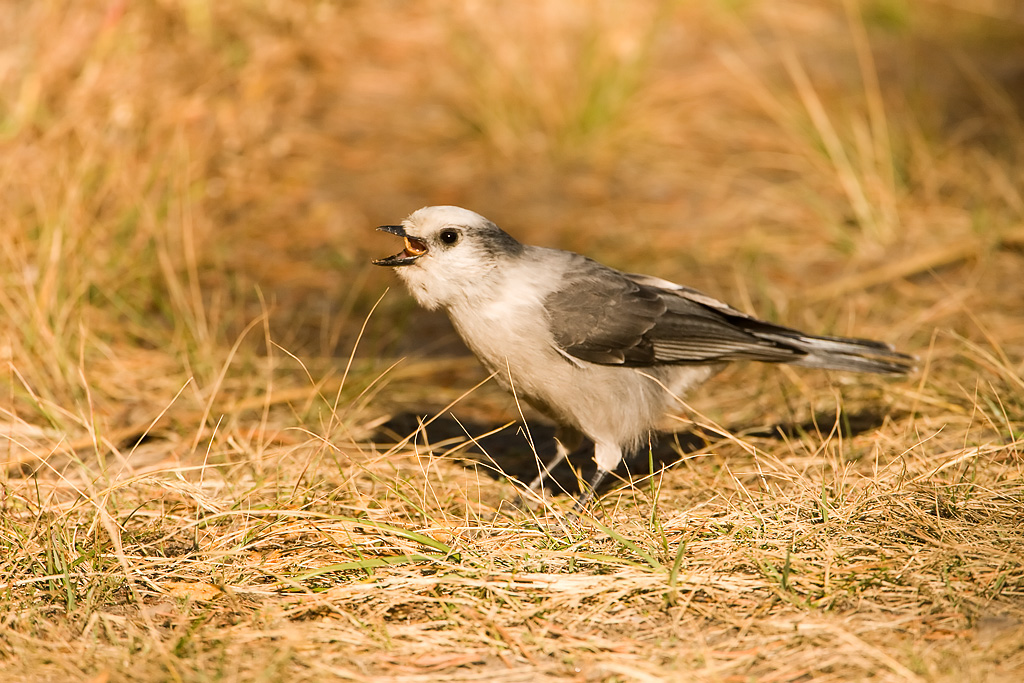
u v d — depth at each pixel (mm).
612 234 15156
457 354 12250
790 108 18266
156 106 14359
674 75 20016
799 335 9445
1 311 10531
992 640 5984
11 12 13695
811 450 9070
